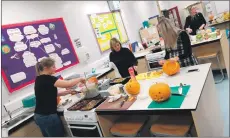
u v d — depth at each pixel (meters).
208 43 3.69
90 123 2.05
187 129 1.68
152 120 2.24
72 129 2.22
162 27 2.62
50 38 3.30
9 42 2.71
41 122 2.19
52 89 2.15
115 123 2.18
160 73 2.46
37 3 3.22
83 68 3.87
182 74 2.22
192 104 1.51
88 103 2.21
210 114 1.94
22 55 2.85
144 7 6.64
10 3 2.81
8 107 2.53
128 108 1.79
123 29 5.25
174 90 1.82
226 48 3.77
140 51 4.73
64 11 3.69
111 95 2.24
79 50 3.80
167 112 1.57
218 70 4.20
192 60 2.63
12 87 2.67
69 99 2.56
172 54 2.68
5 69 2.61
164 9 7.98
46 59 2.23
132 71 2.19
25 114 2.56
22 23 2.92
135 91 2.02
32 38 3.03
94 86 2.34
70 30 3.74
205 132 1.68
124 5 5.51
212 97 2.14
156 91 1.67
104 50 4.47
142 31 5.66
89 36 4.14
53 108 2.19
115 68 3.50
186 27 5.20
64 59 3.49
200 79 1.93
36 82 2.19
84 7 4.16
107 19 4.71
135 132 1.90
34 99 2.55
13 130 2.16
